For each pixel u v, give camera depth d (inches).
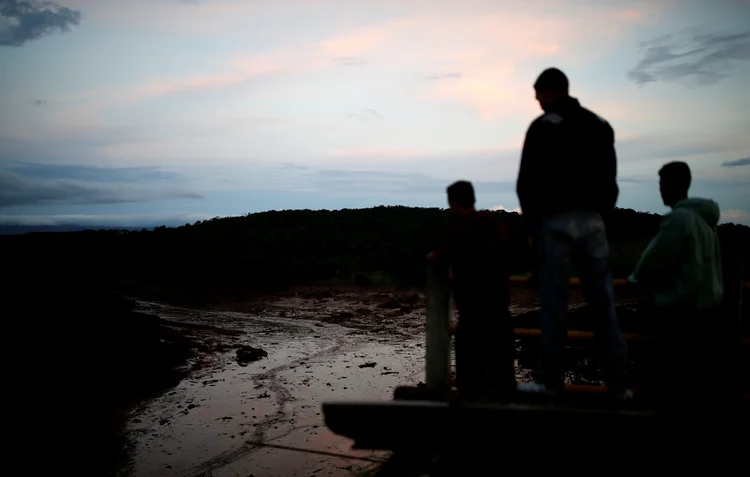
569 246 150.9
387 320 574.6
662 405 145.8
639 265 170.2
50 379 326.3
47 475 235.9
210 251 882.8
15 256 450.3
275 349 463.5
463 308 173.5
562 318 151.6
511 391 160.2
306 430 286.2
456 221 179.3
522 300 578.2
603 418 136.6
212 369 404.8
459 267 173.8
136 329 421.7
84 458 251.6
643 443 136.7
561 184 149.4
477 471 153.3
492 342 170.9
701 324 164.2
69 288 406.0
